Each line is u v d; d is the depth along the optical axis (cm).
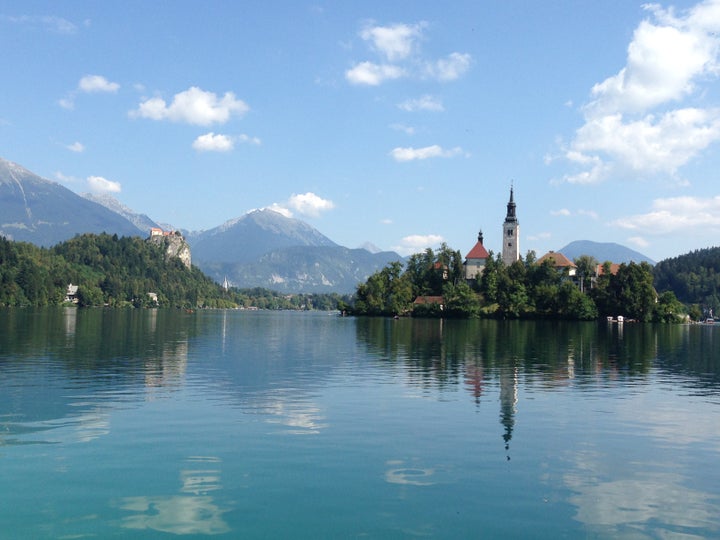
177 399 3362
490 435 2616
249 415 2952
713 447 2475
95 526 1650
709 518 1741
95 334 8619
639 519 1727
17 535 1594
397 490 1925
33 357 5344
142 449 2333
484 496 1883
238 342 7938
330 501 1831
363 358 5850
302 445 2416
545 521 1705
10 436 2502
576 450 2402
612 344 8481
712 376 4762
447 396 3572
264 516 1723
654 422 2930
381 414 3019
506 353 6556
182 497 1855
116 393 3503
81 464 2147
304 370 4791
